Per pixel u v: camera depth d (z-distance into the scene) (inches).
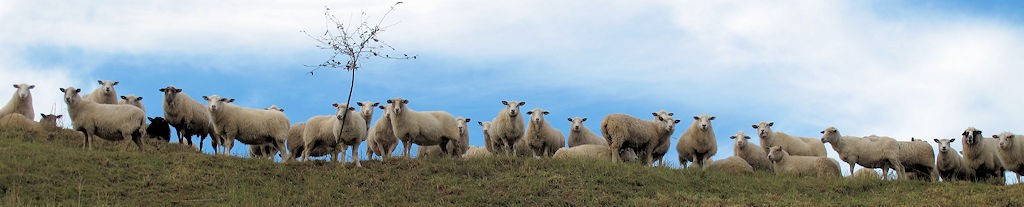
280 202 924.6
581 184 1022.4
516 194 987.9
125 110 1069.1
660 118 1200.8
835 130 1165.7
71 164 978.1
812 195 1027.3
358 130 1049.5
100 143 1166.3
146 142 1184.8
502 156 1126.4
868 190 1051.9
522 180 1030.4
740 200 997.8
